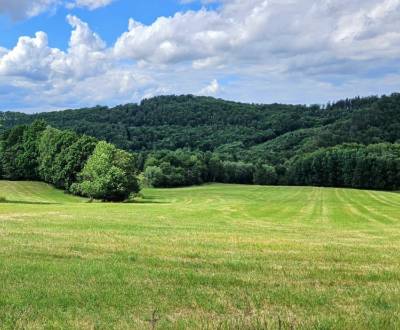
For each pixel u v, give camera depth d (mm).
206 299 9805
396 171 130375
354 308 9195
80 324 8148
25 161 112688
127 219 33469
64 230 23359
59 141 106500
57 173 103812
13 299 9594
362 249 17594
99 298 9773
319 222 38781
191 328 7914
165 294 10172
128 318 8516
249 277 11883
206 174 155250
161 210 50062
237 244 18406
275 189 127875
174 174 141750
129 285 10883
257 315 8695
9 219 30672
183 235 22031
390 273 12586
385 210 57031
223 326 7969
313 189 125812
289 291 10500
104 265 13102
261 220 39625
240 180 157125
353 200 81312
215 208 56969
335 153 140875
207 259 14500
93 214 39469
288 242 19656
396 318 8477
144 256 14766
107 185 88812
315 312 8938
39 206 55156
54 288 10484
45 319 8438
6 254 14789
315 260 14805
